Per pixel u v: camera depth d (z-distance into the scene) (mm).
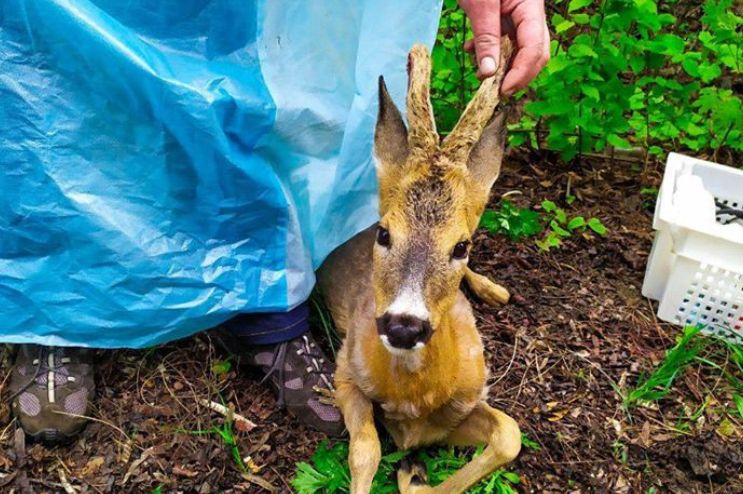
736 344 1150
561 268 1282
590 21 1389
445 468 941
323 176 984
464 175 756
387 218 757
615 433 1010
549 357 1112
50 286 911
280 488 917
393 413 894
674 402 1063
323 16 916
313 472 911
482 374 898
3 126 849
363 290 979
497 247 1304
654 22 1332
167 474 922
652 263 1207
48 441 939
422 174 749
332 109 958
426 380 838
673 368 1077
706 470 958
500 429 866
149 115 873
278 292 983
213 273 951
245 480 921
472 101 755
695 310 1174
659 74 1675
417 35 1040
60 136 862
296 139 951
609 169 1520
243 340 1013
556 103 1344
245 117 905
